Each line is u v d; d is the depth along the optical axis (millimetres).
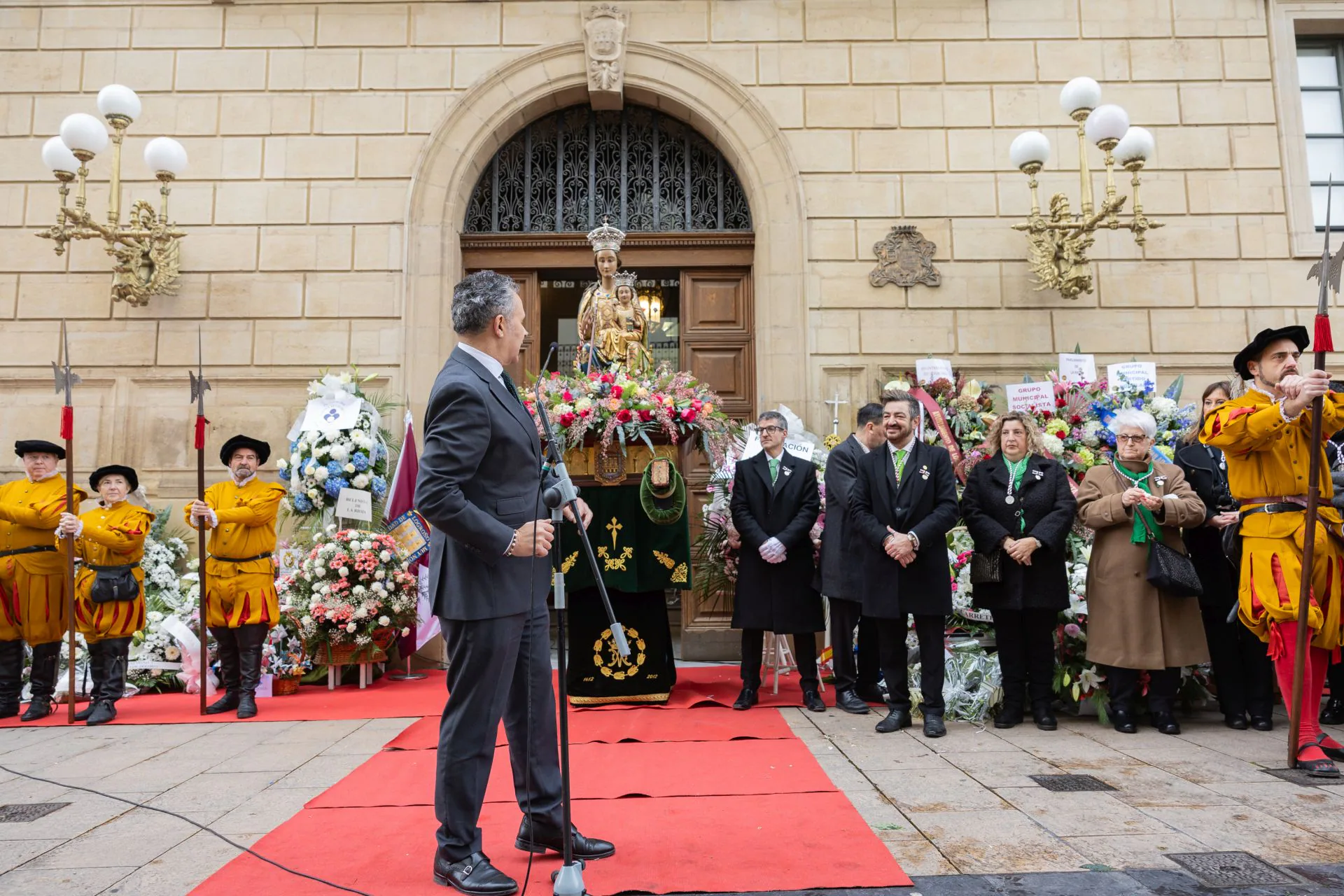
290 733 4332
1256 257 6770
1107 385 6199
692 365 6965
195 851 2629
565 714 2184
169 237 6281
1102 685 4469
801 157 6852
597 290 5336
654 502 4727
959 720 4477
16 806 3113
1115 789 3166
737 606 4879
